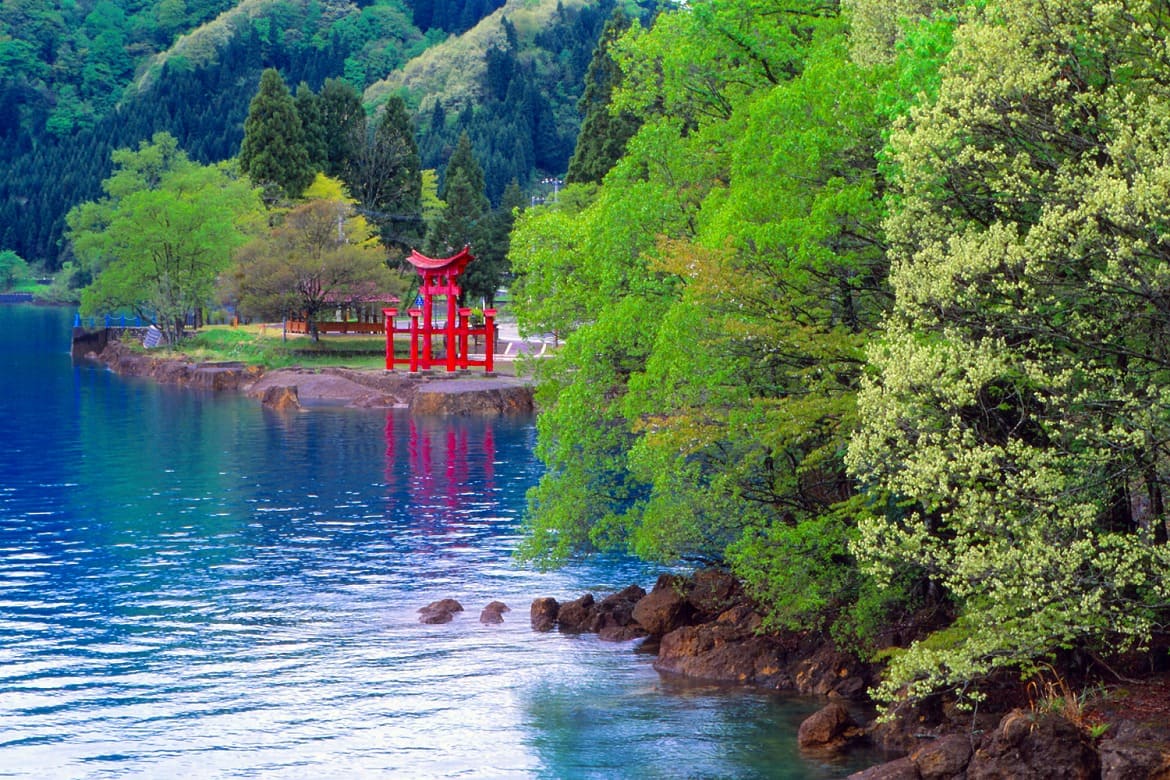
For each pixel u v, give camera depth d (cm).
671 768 2791
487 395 9988
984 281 2448
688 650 3544
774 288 3259
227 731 3075
